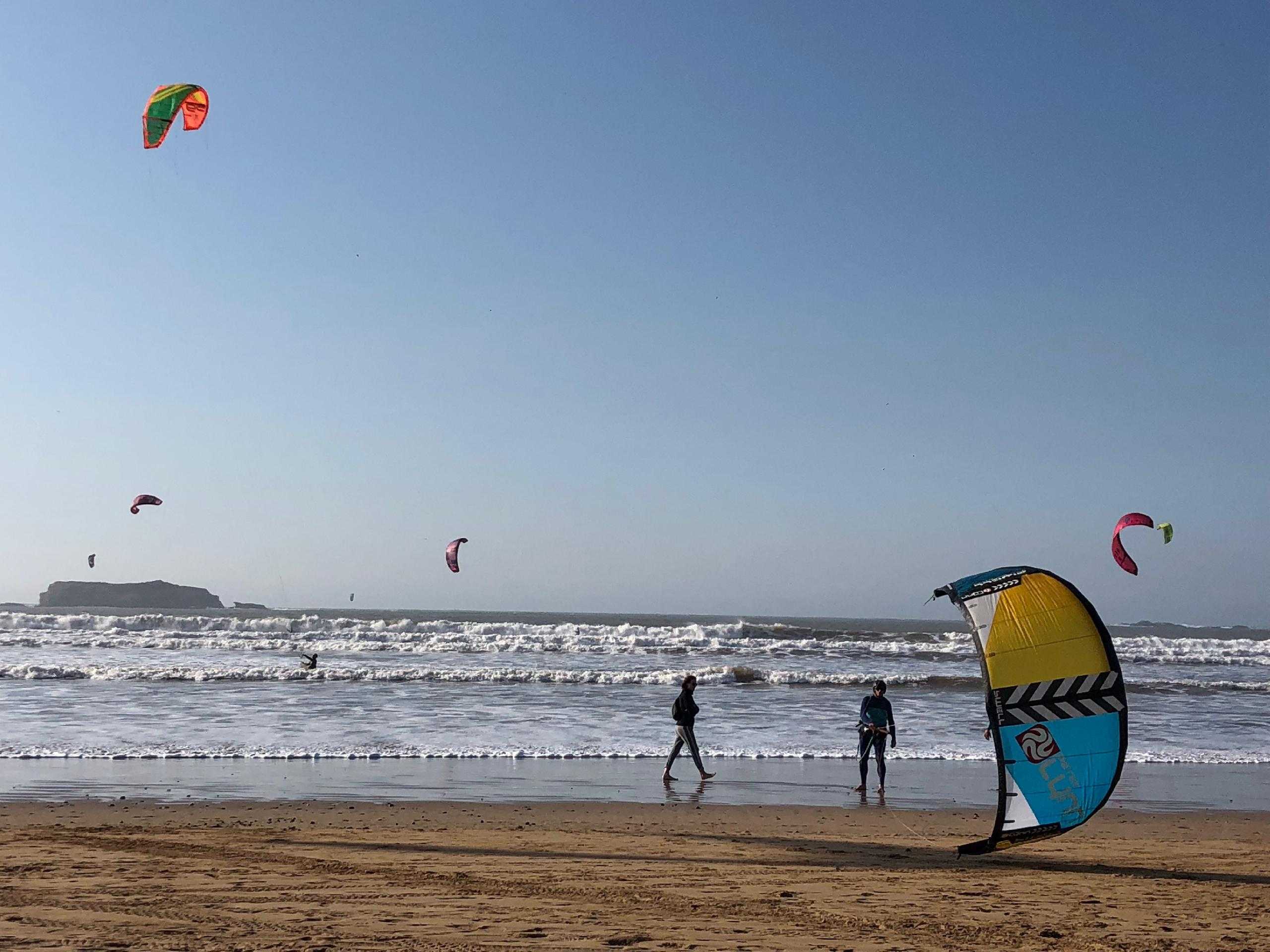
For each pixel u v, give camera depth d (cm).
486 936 557
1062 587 751
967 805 1155
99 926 559
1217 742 1723
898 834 980
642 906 643
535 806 1094
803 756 1490
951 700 2264
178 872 718
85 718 1717
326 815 1015
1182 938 583
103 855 783
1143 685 2773
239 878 705
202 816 995
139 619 4450
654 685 2550
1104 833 1005
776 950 539
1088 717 737
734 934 572
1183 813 1129
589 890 693
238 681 2453
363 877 720
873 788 1252
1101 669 739
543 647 3731
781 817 1062
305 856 797
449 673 2569
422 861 789
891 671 3083
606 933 568
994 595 755
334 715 1830
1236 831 1036
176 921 577
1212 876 791
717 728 1758
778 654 3653
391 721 1773
